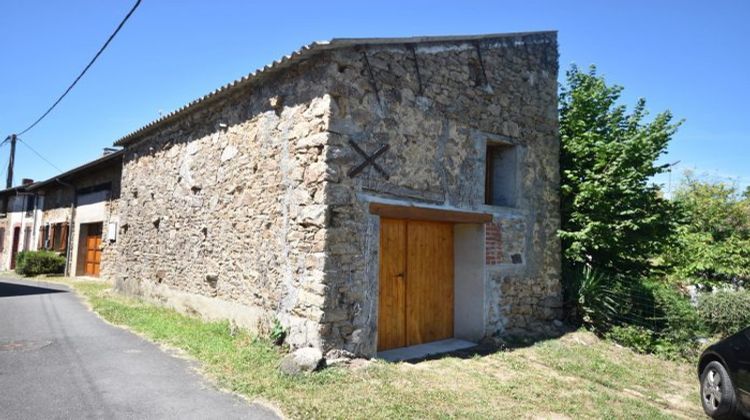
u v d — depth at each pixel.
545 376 5.38
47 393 4.10
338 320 5.23
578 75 9.11
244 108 6.88
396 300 6.38
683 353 6.79
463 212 6.74
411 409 4.04
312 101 5.54
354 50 5.59
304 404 4.00
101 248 13.95
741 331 4.69
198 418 3.70
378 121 5.79
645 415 4.39
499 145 7.82
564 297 8.35
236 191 6.89
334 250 5.24
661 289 7.59
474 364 5.71
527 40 8.20
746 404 4.22
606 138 8.48
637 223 7.90
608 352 6.75
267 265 6.05
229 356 5.27
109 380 4.50
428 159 6.36
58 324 7.03
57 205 17.14
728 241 10.49
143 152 10.11
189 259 7.98
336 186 5.30
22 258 16.06
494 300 7.10
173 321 7.25
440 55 6.68
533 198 7.98
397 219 6.46
